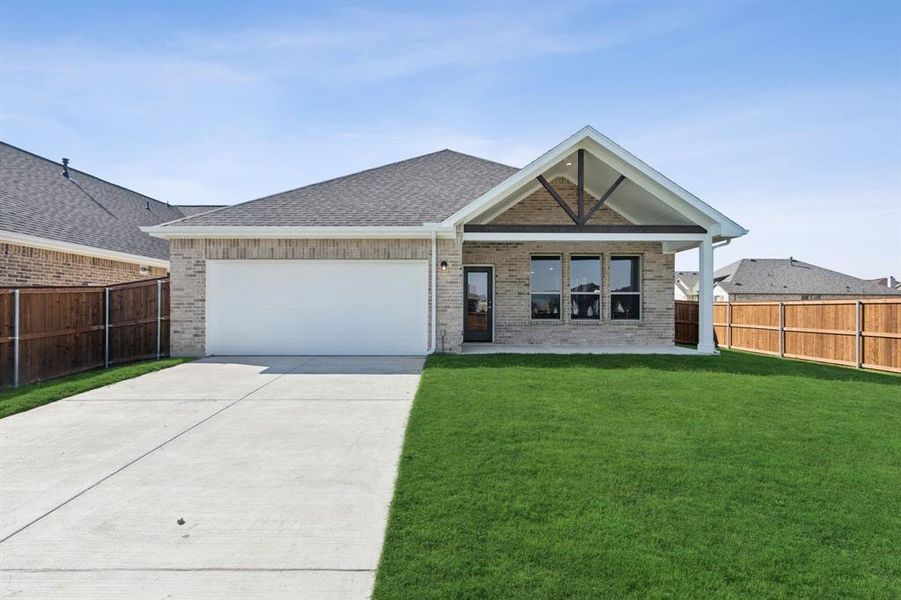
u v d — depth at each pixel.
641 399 7.74
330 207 13.77
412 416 6.79
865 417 6.93
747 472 4.94
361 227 12.48
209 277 12.84
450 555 3.51
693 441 5.82
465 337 15.70
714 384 8.94
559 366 10.72
